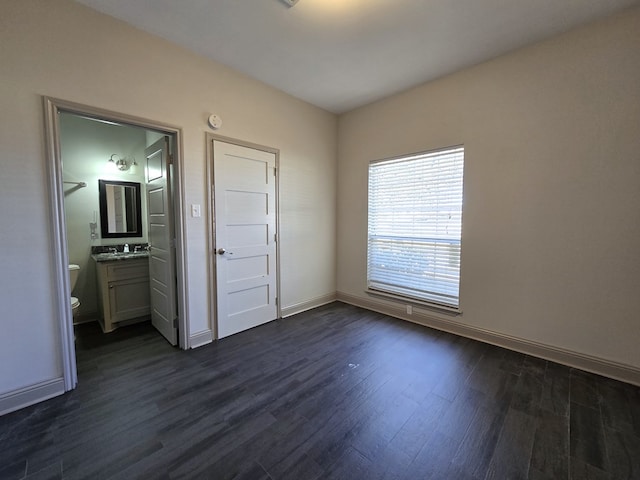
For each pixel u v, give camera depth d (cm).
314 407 185
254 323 319
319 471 138
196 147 261
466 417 176
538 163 243
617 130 209
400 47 244
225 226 286
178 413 179
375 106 356
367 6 196
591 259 224
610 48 208
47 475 135
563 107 229
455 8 198
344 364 239
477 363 240
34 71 181
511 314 264
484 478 135
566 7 198
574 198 228
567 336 237
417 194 327
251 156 303
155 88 233
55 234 190
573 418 175
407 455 148
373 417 176
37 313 188
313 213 378
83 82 199
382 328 315
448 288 308
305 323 329
